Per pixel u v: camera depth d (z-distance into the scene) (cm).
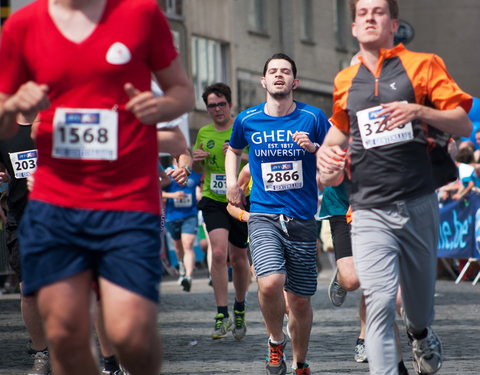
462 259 3381
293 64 1487
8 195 1481
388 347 1043
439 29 6253
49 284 821
